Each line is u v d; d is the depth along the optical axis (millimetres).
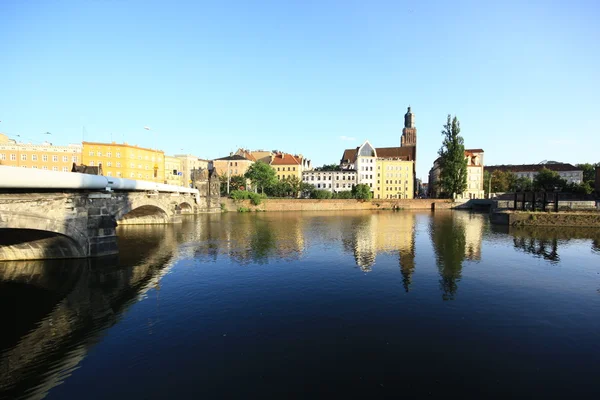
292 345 12375
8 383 10109
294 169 139875
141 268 23859
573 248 33312
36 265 23906
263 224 56531
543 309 16234
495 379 10289
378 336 13133
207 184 86438
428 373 10586
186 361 11266
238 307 16312
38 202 20562
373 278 21625
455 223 60188
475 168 133625
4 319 14898
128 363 11180
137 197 36625
